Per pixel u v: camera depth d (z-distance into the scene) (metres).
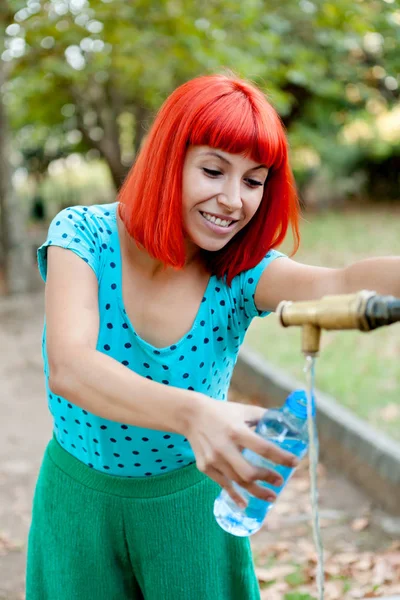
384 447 3.93
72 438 1.67
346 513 3.77
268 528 3.65
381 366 5.86
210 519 1.69
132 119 18.89
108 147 16.80
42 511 1.76
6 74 10.38
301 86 16.33
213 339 1.62
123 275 1.57
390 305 1.05
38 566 1.79
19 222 10.77
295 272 1.57
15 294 10.61
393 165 20.41
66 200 26.45
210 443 1.10
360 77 13.57
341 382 5.45
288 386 5.19
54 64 10.59
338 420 4.34
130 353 1.58
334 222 16.50
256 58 8.41
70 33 9.00
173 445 1.62
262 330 7.46
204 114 1.43
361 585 3.08
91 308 1.46
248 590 1.75
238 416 1.12
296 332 7.30
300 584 3.12
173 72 10.77
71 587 1.70
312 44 10.05
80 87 15.38
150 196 1.48
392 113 19.41
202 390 1.64
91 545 1.68
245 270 1.61
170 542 1.66
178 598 1.68
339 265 11.16
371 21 7.58
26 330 8.62
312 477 1.12
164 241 1.46
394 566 3.21
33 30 8.90
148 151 1.50
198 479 1.67
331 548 3.43
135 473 1.65
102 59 9.77
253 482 1.09
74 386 1.27
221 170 1.45
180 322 1.58
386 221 16.12
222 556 1.71
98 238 1.56
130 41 8.68
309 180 20.67
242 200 1.47
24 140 21.17
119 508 1.65
